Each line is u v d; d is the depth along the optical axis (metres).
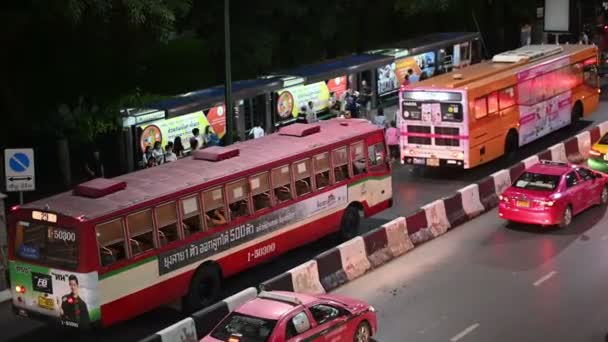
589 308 18.84
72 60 31.45
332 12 41.81
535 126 33.34
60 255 17.27
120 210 17.53
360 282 20.80
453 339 17.44
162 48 51.84
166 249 18.47
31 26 29.47
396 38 50.69
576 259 21.97
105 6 26.83
